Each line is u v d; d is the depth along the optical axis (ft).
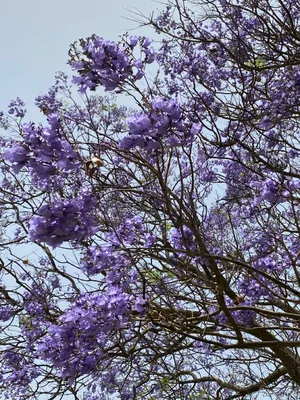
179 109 9.13
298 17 20.08
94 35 9.80
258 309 13.75
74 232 9.41
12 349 16.69
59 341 11.00
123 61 9.81
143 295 12.65
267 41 18.71
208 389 19.15
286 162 17.58
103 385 14.51
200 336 14.42
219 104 19.36
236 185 19.67
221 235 17.21
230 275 15.12
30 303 17.28
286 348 17.70
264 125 17.33
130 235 13.79
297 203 18.11
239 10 20.20
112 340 12.95
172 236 14.33
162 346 15.33
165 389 15.87
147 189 14.05
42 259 19.76
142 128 9.07
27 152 9.36
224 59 19.97
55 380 15.93
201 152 13.60
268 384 17.22
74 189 11.92
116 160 14.87
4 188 19.47
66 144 9.38
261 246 17.25
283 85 18.01
